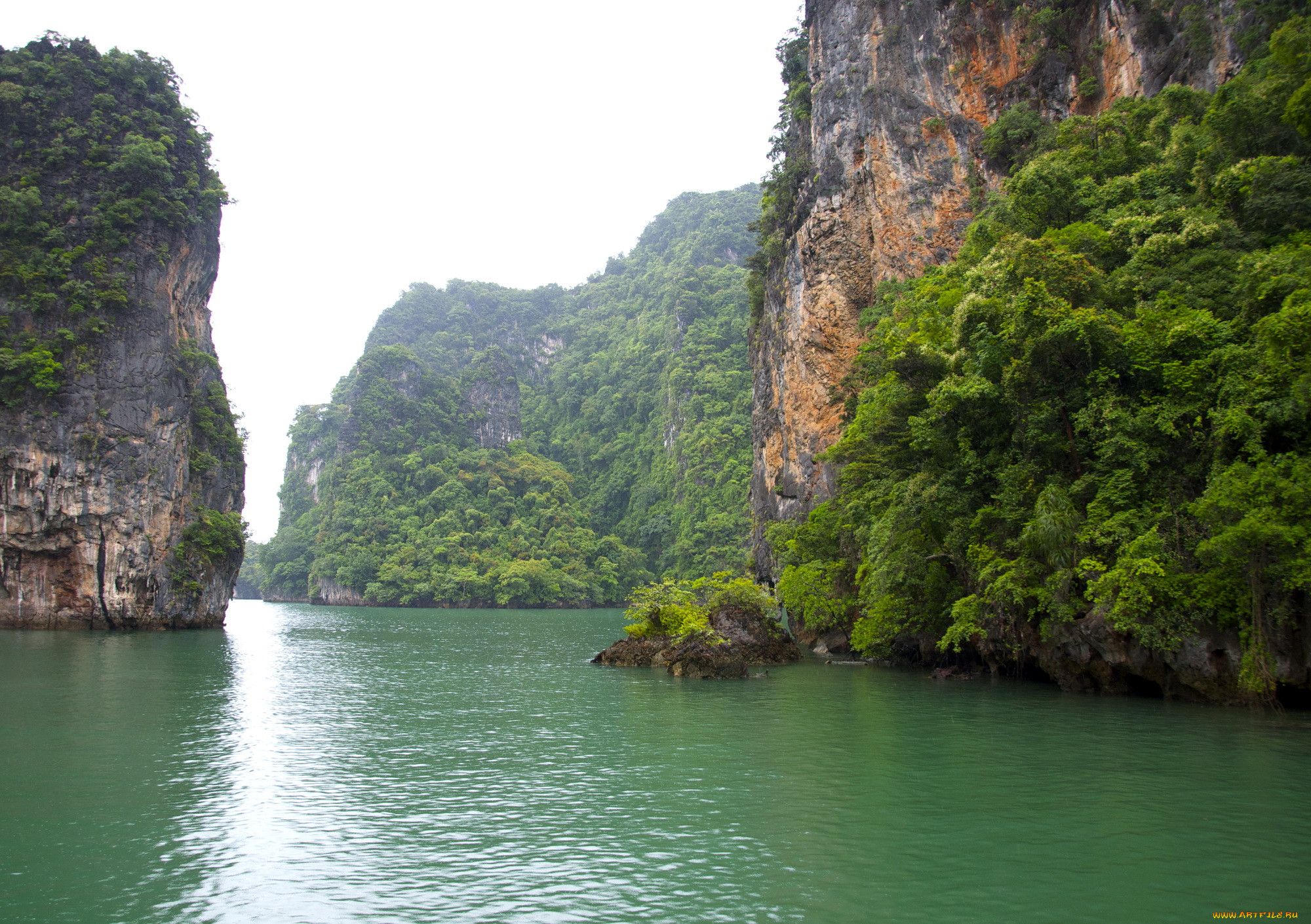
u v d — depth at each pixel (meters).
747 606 38.84
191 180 66.69
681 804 13.98
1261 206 24.95
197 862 11.52
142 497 60.34
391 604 134.25
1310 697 20.98
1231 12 35.22
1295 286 21.28
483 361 197.12
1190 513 21.67
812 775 15.68
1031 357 24.88
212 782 15.82
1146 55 40.78
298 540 156.75
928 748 17.77
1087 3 46.16
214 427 69.88
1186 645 21.81
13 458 56.81
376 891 10.47
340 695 28.16
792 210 60.50
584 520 164.62
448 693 28.48
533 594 132.75
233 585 70.94
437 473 156.38
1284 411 20.05
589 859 11.45
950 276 35.91
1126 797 13.73
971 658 32.84
